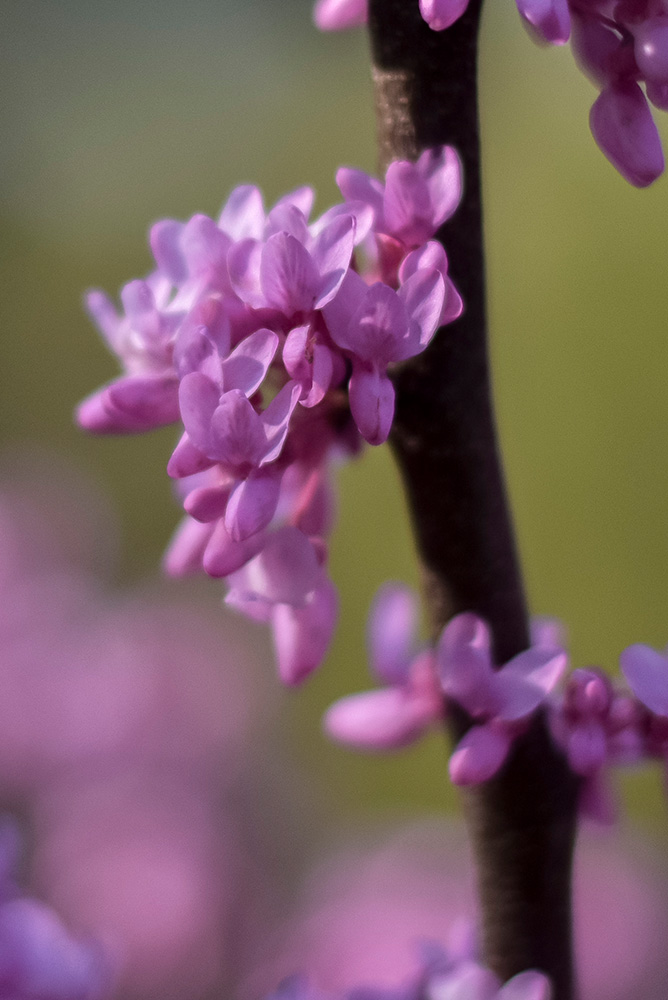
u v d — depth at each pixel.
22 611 0.58
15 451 0.99
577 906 0.50
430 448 0.28
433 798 0.70
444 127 0.28
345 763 0.71
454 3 0.27
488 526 0.29
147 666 0.58
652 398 0.75
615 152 0.28
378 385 0.28
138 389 0.29
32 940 0.31
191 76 1.15
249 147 1.11
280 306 0.28
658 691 0.28
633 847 0.56
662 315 0.76
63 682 0.57
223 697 0.59
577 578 0.75
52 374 1.02
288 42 1.14
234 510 0.28
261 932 0.55
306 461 0.29
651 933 0.50
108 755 0.56
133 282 0.29
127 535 0.90
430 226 0.28
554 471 0.77
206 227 0.28
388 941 0.49
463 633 0.29
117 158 1.13
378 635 0.30
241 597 0.28
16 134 1.13
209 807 0.57
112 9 1.17
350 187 0.28
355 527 0.78
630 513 0.74
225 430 0.28
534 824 0.29
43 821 0.55
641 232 0.78
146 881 0.53
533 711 0.29
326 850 0.61
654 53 0.28
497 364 0.80
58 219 1.10
